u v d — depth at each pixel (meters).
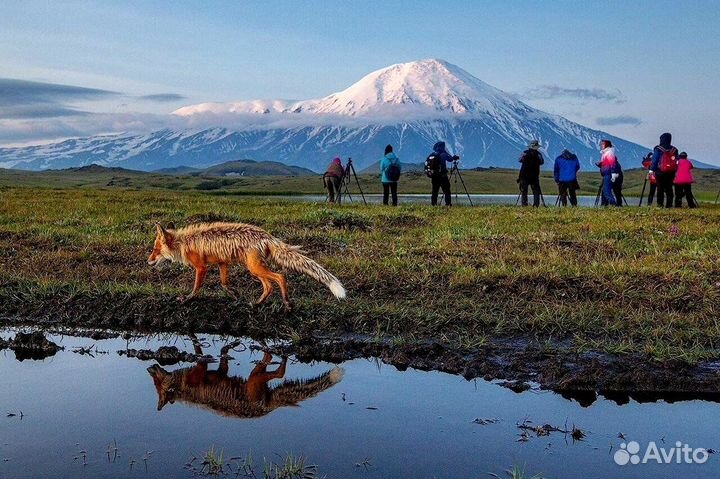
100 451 7.00
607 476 6.49
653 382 8.73
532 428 7.60
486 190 99.00
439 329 10.82
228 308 11.80
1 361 10.11
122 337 11.26
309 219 20.12
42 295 12.59
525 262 14.22
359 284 13.14
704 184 108.44
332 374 9.47
